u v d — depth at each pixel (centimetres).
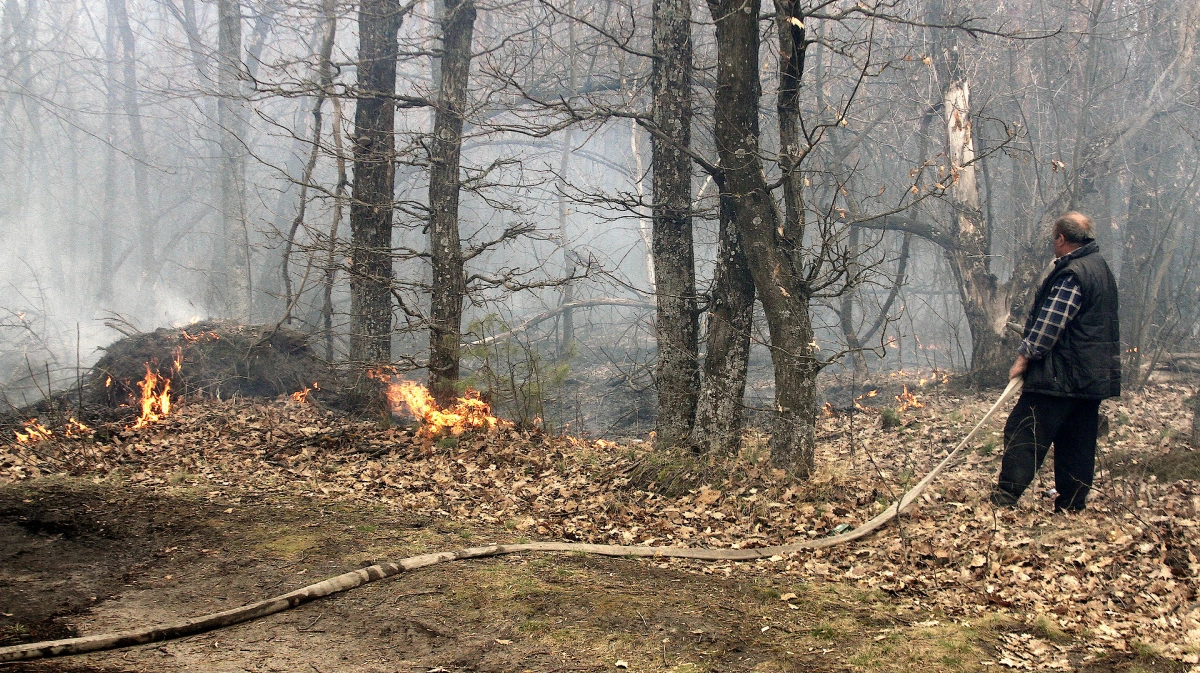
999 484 577
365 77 1190
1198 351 1577
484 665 343
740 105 733
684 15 923
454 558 473
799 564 493
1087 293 536
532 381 1009
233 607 407
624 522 595
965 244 1459
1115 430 965
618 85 1783
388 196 1207
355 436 922
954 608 407
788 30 722
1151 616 382
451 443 875
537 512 627
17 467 732
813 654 350
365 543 503
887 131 2048
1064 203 1507
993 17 1891
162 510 565
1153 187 1769
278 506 593
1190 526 483
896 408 1273
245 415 1080
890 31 1784
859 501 615
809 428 713
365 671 338
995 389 1412
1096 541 477
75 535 512
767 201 735
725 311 805
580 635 368
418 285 1080
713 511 617
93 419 1048
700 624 380
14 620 387
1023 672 333
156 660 345
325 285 1267
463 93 1084
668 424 916
